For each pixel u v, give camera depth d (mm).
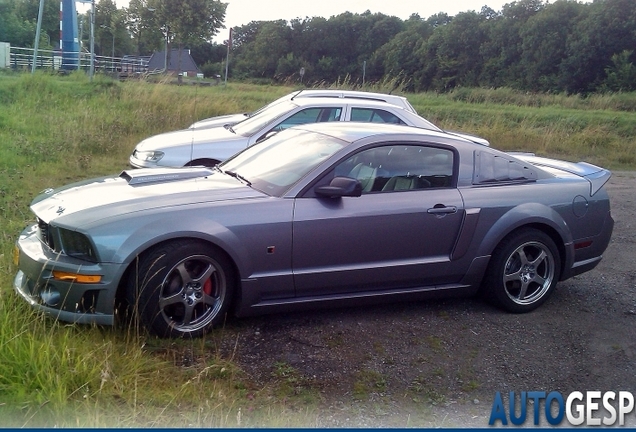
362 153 4891
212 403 3578
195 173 5211
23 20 54812
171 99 16156
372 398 3881
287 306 4707
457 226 5012
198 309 4484
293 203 4602
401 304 5371
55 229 4246
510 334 4891
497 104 27672
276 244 4520
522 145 16750
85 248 4156
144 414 3369
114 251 4125
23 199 7465
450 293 5191
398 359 4387
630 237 7852
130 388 3609
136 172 5242
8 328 3766
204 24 36125
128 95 16609
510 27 58281
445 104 25953
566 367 4434
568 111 25609
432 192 4992
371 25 66062
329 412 3686
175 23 35688
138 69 31656
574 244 5469
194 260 4371
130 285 4219
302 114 8906
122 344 4113
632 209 9523
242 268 4461
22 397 3326
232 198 4574
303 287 4680
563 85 52688
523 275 5297
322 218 4613
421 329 4887
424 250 4957
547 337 4883
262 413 3568
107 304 4133
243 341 4500
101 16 46688
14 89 16969
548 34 54719
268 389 3879
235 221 4422
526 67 56000
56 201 4586
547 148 16688
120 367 3787
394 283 4965
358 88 21422
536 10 59219
